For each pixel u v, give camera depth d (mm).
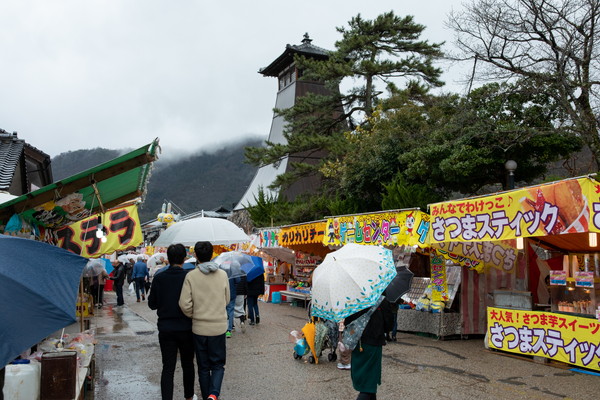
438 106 19859
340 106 29500
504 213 7523
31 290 3264
